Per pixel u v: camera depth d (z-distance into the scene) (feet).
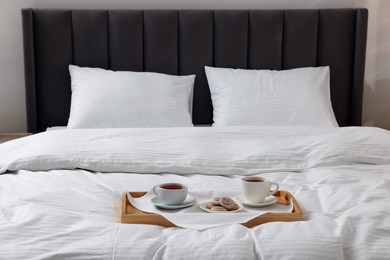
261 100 9.48
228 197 5.25
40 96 10.11
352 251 4.31
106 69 10.18
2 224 4.65
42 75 10.05
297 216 4.89
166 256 4.15
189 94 10.02
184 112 9.50
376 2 10.83
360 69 10.41
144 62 10.25
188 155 6.89
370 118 11.22
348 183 6.17
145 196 5.56
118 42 10.11
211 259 4.10
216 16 10.20
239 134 7.64
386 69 11.05
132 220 4.83
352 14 10.39
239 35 10.25
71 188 5.85
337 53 10.44
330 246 4.24
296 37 10.34
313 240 4.29
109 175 6.54
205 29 10.18
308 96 9.55
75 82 9.71
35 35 9.96
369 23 10.89
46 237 4.42
